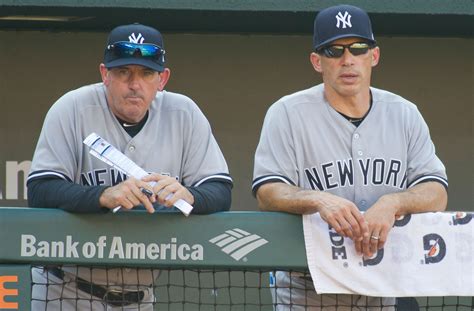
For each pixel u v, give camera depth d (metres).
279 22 22.92
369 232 15.10
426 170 16.38
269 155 16.30
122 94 15.69
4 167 24.23
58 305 16.17
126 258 15.31
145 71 15.69
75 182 16.20
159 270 16.47
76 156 16.16
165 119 16.48
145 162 16.25
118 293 16.16
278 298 16.78
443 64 24.86
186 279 23.52
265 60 24.70
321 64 16.38
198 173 16.27
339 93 16.25
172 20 22.81
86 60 24.44
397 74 24.88
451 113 24.89
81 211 15.16
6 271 15.23
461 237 15.57
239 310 23.73
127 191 14.82
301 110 16.48
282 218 15.46
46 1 21.06
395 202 15.41
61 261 15.27
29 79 24.33
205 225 15.38
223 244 15.38
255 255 15.41
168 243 15.33
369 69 16.31
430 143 16.70
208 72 24.64
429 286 15.47
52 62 24.38
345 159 16.38
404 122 16.61
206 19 22.70
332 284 15.36
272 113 16.61
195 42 24.58
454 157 24.84
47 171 15.71
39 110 24.36
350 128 16.42
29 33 24.28
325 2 21.19
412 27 23.53
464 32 24.25
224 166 16.41
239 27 23.80
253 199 24.69
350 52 15.97
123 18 22.69
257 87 24.69
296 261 15.40
